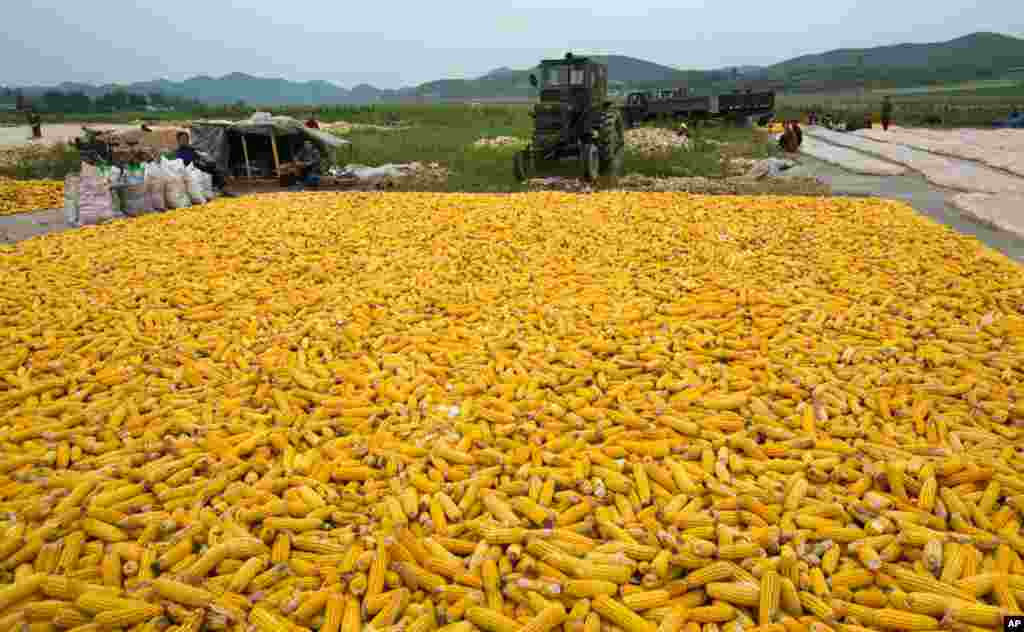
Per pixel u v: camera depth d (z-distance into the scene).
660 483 3.88
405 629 2.89
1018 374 4.99
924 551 3.14
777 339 5.85
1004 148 23.02
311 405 5.15
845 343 5.73
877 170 18.67
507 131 36.00
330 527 3.70
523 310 6.85
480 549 3.33
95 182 12.62
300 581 3.20
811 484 3.84
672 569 3.18
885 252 8.52
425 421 4.66
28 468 4.18
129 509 3.72
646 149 24.09
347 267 8.61
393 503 3.71
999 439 4.16
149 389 5.27
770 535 3.25
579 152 17.42
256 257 9.20
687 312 6.61
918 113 47.62
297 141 19.94
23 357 5.91
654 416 4.59
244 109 61.47
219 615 2.94
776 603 2.91
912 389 4.85
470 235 10.18
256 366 5.68
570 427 4.55
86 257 9.17
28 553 3.36
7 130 38.19
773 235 9.66
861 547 3.20
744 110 38.09
